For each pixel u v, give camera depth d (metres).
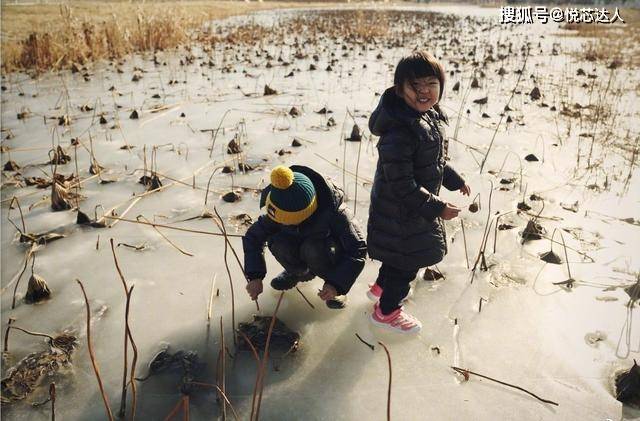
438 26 17.11
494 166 3.96
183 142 4.57
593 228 2.99
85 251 2.81
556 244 2.82
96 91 6.74
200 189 3.59
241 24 17.17
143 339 2.12
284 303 2.36
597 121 4.93
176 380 1.91
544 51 10.34
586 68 8.11
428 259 2.10
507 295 2.40
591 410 1.77
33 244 2.86
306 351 2.05
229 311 2.31
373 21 17.45
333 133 4.76
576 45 11.16
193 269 2.63
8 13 14.81
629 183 3.59
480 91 6.55
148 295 2.42
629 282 2.46
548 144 4.42
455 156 4.19
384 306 2.14
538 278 2.52
